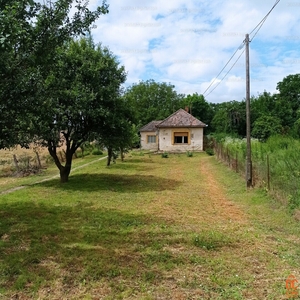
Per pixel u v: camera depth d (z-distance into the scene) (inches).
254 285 166.1
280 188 339.6
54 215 314.0
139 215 314.0
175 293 157.6
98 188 484.4
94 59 514.6
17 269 184.4
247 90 453.1
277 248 220.5
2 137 246.1
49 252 211.3
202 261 197.6
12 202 381.1
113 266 187.9
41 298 153.0
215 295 155.9
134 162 922.7
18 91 215.9
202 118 1798.7
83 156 1188.5
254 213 318.3
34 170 760.3
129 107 553.3
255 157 503.8
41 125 355.3
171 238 242.2
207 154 1121.4
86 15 243.1
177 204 367.2
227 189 458.3
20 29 176.6
